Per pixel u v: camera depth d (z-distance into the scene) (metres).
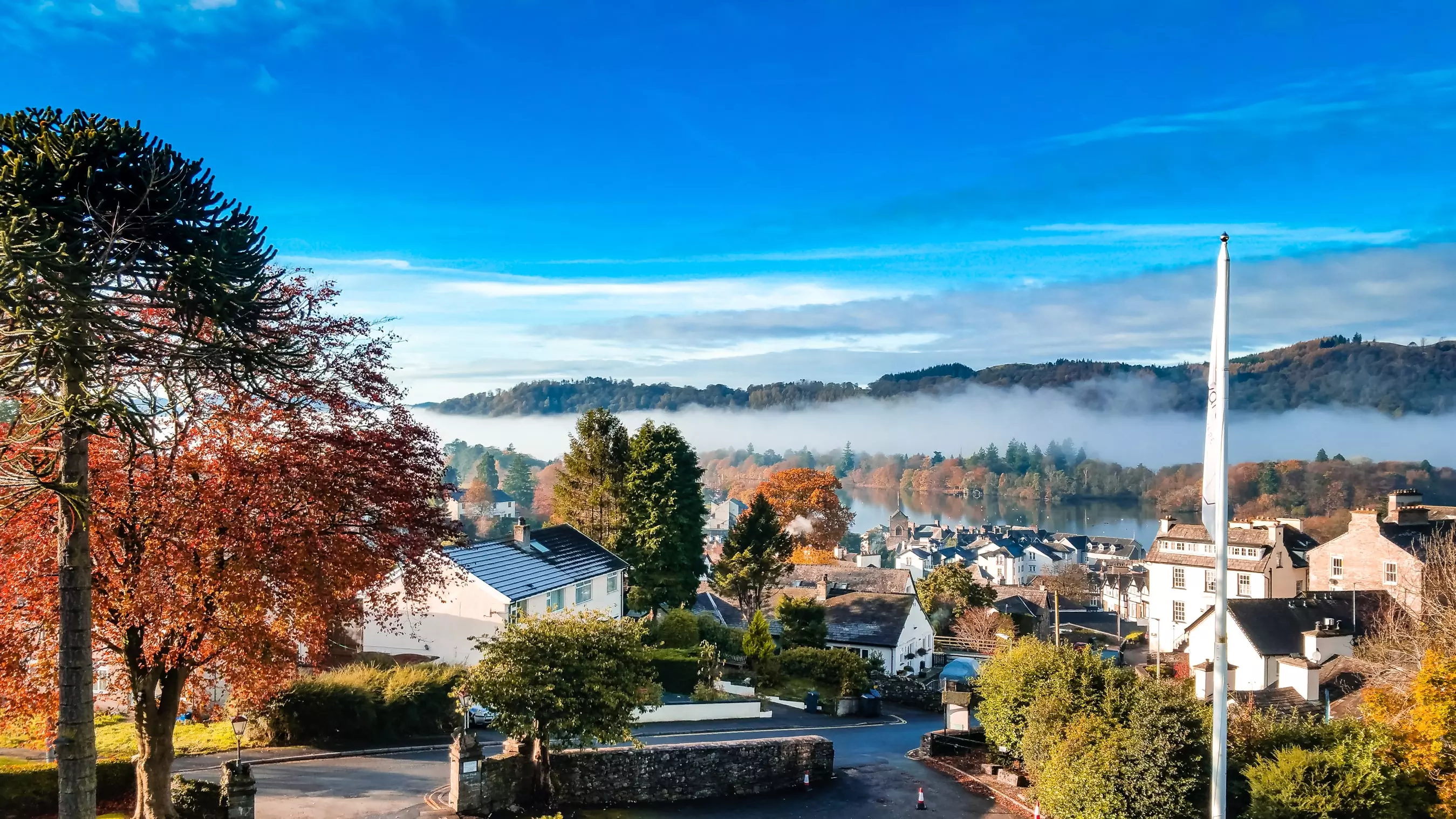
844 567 97.25
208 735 34.38
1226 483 17.31
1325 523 145.38
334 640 37.81
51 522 20.44
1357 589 65.00
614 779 31.08
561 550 57.84
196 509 20.84
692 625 57.78
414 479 24.08
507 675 28.84
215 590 20.94
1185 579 76.25
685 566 69.06
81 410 16.78
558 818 22.66
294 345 21.66
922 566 185.25
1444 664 26.34
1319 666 42.22
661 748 31.97
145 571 20.84
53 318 16.31
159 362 18.95
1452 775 25.52
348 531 23.02
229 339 19.42
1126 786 26.34
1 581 20.23
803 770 34.06
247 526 21.16
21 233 16.34
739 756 32.88
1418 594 51.09
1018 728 33.53
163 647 22.12
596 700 29.17
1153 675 38.31
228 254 18.78
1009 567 180.38
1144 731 27.09
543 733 29.17
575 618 31.72
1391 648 39.88
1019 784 33.50
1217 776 17.39
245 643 21.66
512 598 44.78
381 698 35.22
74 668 18.14
